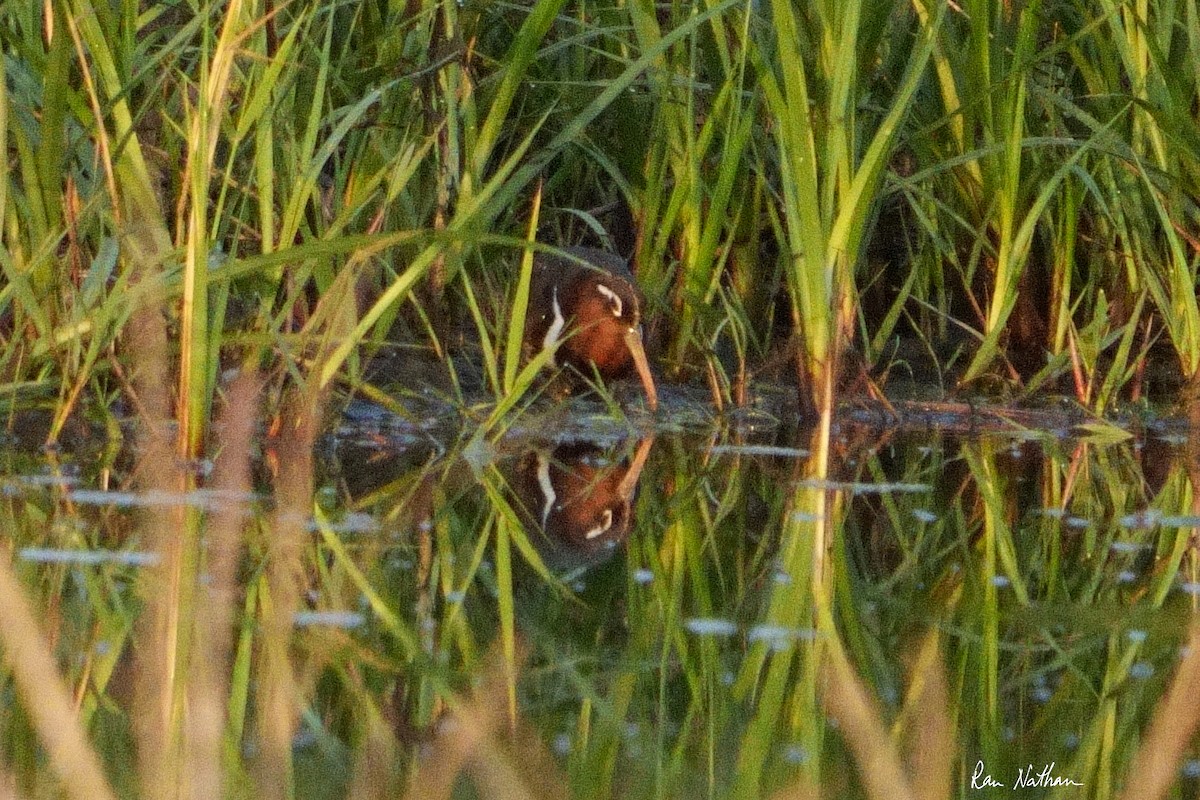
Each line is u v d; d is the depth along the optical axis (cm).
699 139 1219
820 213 1119
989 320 1273
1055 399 1267
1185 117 1212
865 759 584
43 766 550
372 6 1208
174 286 955
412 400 1159
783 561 854
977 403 1259
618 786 549
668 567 840
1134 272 1302
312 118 1020
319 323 1048
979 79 1230
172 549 793
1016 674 684
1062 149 1295
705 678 670
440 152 1226
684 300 1280
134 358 1002
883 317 1443
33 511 848
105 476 924
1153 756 599
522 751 580
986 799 558
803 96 1066
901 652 711
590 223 1273
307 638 687
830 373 1105
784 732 614
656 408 1218
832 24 1106
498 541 874
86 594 721
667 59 1271
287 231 1005
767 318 1364
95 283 962
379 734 593
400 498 935
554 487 999
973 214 1320
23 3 998
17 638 659
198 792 532
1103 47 1236
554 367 1249
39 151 962
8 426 997
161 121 1063
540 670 673
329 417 1070
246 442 984
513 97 1261
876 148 1091
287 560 792
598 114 1216
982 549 883
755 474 1044
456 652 688
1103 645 720
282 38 1105
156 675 636
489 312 1254
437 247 1022
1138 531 922
